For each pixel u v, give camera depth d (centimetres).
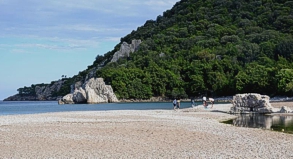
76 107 10419
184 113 5641
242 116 5356
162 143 2450
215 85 15375
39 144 2364
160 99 16388
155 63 17512
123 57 19938
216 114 5516
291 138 2741
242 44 17438
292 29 18325
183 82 16425
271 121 4462
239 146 2347
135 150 2183
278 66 13762
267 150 2206
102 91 14638
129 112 5903
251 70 14338
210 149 2236
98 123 3750
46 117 4681
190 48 18875
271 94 13312
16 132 2939
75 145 2342
